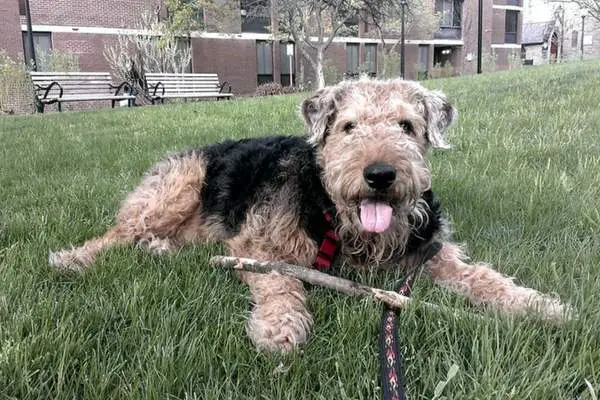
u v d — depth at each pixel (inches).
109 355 24.2
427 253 33.3
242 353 23.9
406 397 20.1
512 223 40.9
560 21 571.8
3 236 41.9
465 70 462.6
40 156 77.3
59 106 181.2
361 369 22.7
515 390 19.9
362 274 33.8
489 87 141.0
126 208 42.7
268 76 357.7
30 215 47.2
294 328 25.7
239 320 27.8
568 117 79.3
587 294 27.7
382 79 39.1
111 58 288.4
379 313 26.7
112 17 294.8
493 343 23.6
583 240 36.9
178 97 221.9
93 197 53.9
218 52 329.7
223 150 44.6
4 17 257.1
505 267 33.4
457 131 76.1
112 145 85.9
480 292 29.6
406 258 34.1
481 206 45.1
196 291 30.5
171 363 22.5
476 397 19.7
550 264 32.3
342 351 23.7
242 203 38.5
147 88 217.3
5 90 186.9
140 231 41.3
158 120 115.6
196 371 22.6
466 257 34.7
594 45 612.1
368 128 32.0
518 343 22.8
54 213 47.7
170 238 42.6
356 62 401.7
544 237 37.8
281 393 21.1
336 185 30.5
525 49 651.5
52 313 27.1
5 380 21.7
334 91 36.1
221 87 255.3
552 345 22.8
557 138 66.4
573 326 24.1
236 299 30.2
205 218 41.8
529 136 71.7
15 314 27.0
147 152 76.5
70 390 21.6
